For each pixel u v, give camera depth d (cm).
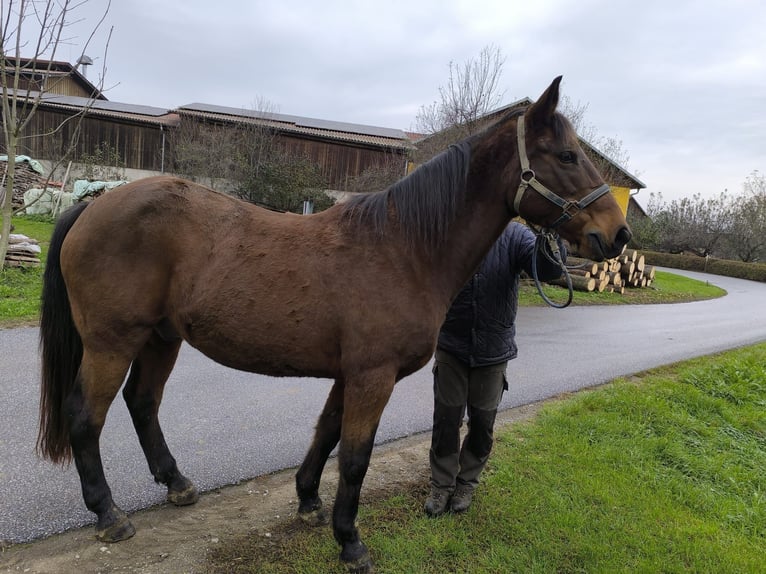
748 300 1608
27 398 353
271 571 200
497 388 249
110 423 334
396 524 240
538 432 358
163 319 212
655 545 236
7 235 688
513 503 263
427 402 432
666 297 1429
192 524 231
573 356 634
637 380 532
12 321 541
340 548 218
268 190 1811
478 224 206
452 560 218
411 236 198
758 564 229
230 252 195
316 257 193
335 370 200
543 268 230
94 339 200
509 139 203
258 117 2158
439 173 202
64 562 197
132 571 195
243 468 289
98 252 196
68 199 1351
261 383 443
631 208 3422
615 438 355
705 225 3412
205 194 211
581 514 255
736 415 432
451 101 1201
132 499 249
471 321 236
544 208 200
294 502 257
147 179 212
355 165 2183
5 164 1366
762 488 314
